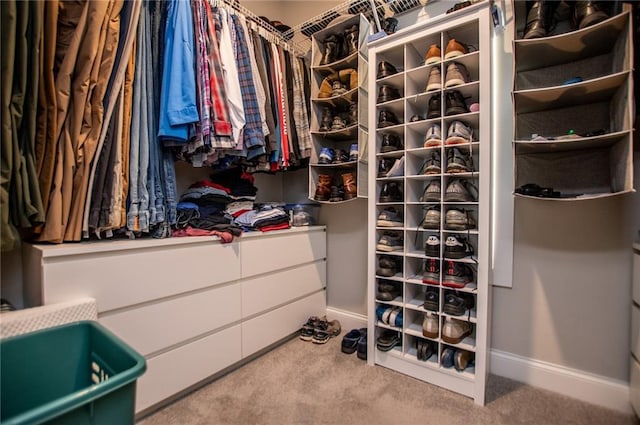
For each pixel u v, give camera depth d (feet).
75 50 3.54
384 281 5.48
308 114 6.76
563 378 4.57
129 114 4.03
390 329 5.46
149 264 3.99
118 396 2.16
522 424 3.90
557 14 4.22
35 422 1.77
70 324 2.99
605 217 4.31
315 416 4.06
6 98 3.03
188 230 4.73
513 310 4.99
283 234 6.02
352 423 3.93
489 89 4.30
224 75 4.78
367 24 5.95
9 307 3.23
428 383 4.81
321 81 6.46
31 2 3.22
